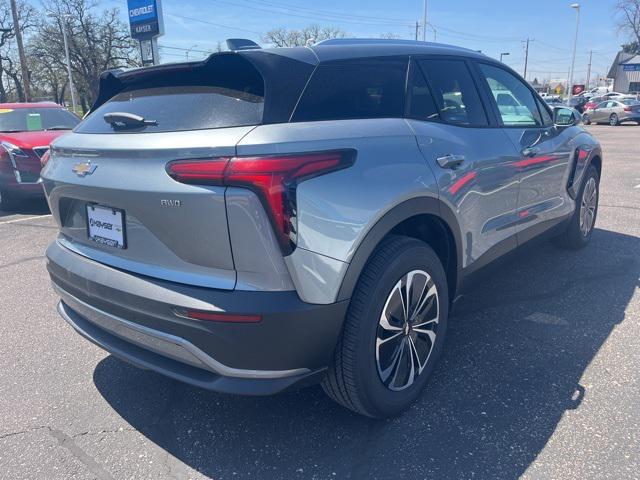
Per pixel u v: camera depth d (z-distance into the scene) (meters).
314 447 2.54
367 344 2.42
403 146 2.64
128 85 2.99
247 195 2.08
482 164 3.17
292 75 2.42
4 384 3.17
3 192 8.16
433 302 2.83
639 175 10.04
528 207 3.88
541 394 2.89
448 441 2.54
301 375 2.28
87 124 2.85
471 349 3.40
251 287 2.16
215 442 2.60
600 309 3.95
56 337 3.79
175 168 2.15
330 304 2.25
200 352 2.22
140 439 2.64
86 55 49.75
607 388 2.93
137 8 15.03
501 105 3.68
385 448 2.51
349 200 2.29
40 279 5.04
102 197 2.44
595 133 22.53
